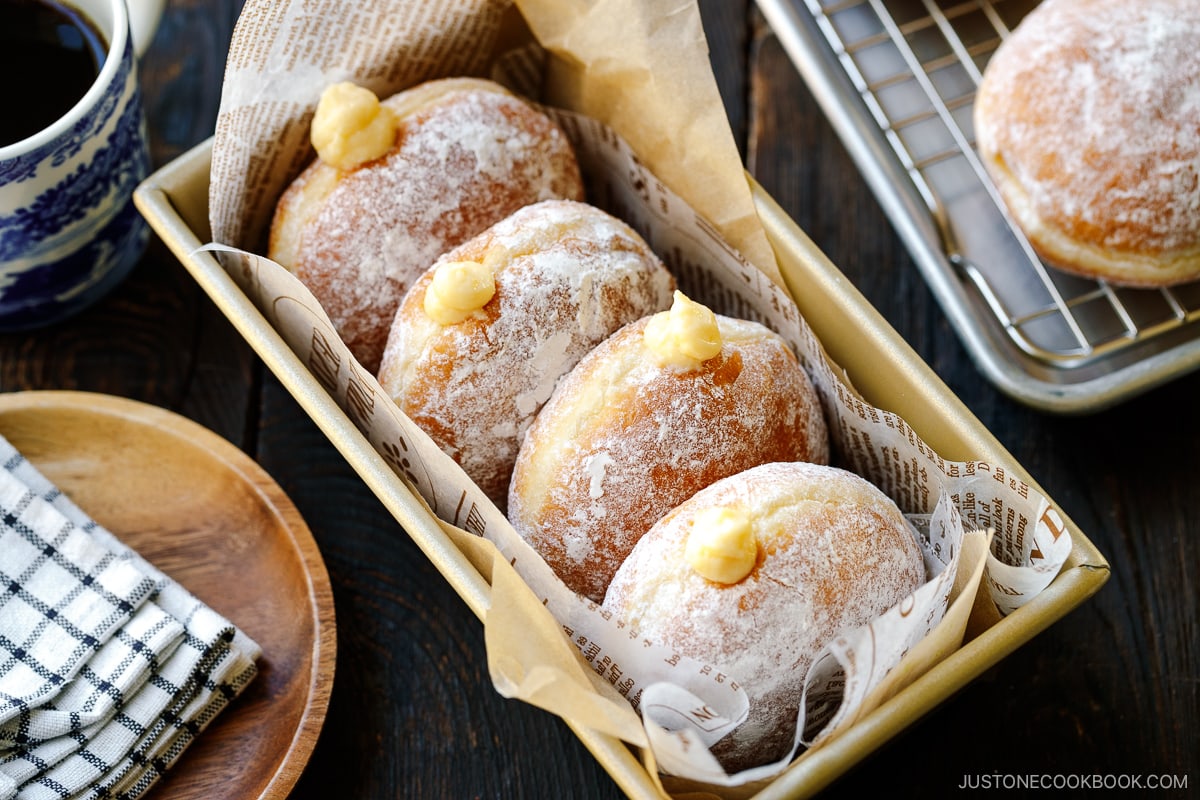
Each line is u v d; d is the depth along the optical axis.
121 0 0.62
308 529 0.63
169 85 0.72
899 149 0.68
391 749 0.62
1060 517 0.55
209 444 0.64
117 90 0.61
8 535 0.61
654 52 0.60
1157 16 0.65
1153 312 0.66
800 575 0.54
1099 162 0.64
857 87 0.69
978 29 0.71
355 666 0.63
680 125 0.61
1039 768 0.61
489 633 0.52
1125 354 0.65
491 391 0.58
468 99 0.61
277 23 0.60
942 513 0.56
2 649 0.59
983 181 0.68
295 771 0.59
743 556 0.53
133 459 0.64
